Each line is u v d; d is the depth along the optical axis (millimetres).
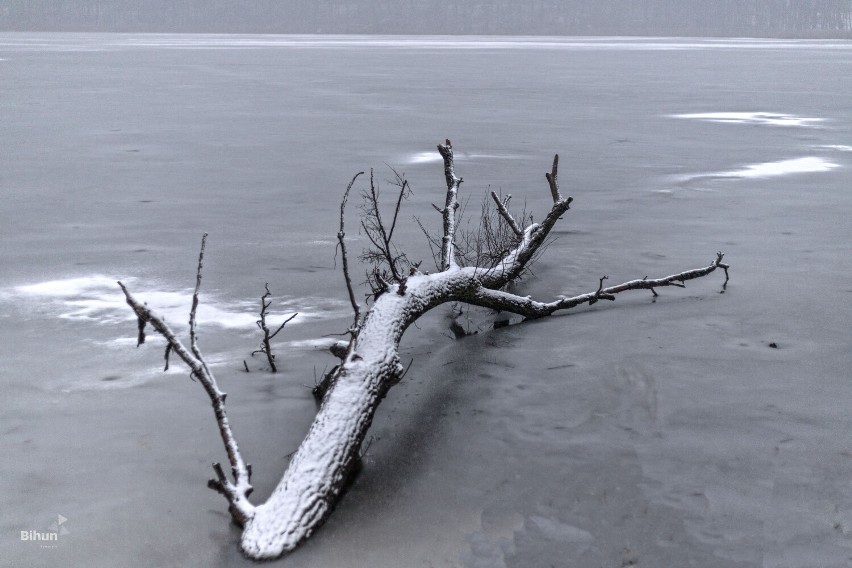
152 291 6367
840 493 3410
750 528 3156
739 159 14195
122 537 3168
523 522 3225
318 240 8141
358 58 57062
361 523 3248
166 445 3883
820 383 4570
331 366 4875
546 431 4004
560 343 5297
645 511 3277
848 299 6203
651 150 15289
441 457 3766
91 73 38031
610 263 7406
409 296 4727
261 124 19000
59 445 3875
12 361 4918
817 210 9875
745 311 5922
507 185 11516
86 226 8734
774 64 51125
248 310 5922
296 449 3852
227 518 3307
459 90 30016
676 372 4738
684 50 79438
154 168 12797
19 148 14891
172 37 146000
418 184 11516
